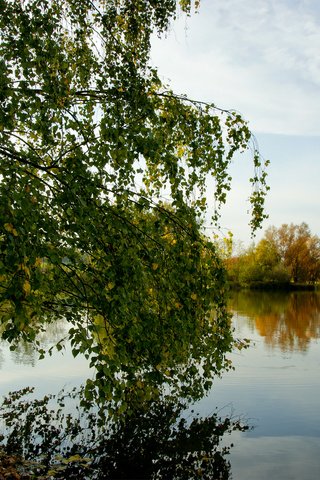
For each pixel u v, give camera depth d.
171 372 4.51
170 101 5.30
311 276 71.44
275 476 6.75
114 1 5.89
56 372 12.41
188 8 6.22
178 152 5.61
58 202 3.66
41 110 4.03
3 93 3.66
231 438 8.05
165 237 4.65
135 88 4.51
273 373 12.38
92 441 7.86
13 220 2.96
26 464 6.72
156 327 4.42
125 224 4.07
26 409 9.34
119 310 3.64
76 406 9.55
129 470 6.81
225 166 5.10
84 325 6.55
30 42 3.91
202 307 4.77
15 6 4.39
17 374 12.20
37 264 3.04
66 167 3.82
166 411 9.18
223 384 11.24
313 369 12.88
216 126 5.06
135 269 3.87
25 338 3.13
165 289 4.52
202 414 9.13
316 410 9.48
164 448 7.60
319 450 7.65
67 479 6.49
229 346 5.60
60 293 4.63
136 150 4.07
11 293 2.87
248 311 30.58
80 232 3.68
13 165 3.41
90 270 3.83
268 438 8.12
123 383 3.56
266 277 65.94
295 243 72.56
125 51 5.09
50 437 7.94
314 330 20.92
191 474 6.74
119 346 3.63
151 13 5.86
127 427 8.42
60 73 4.31
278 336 18.97
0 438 7.85
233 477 6.70
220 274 4.70
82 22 5.11
